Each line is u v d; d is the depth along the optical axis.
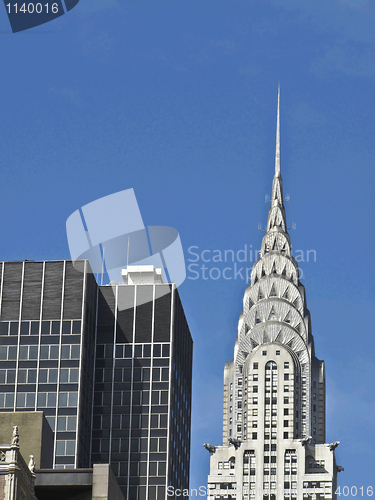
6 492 145.38
